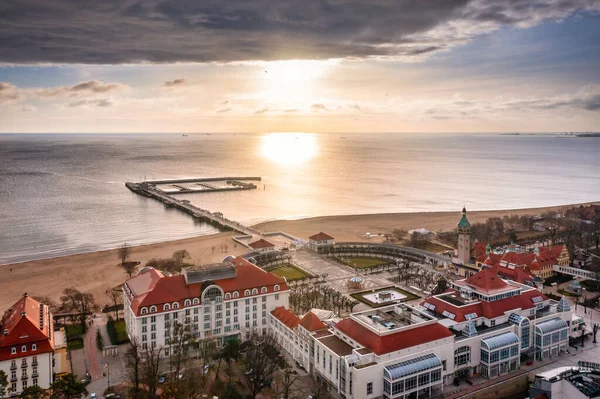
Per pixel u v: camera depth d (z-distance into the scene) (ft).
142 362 654.53
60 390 542.16
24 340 592.60
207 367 651.25
